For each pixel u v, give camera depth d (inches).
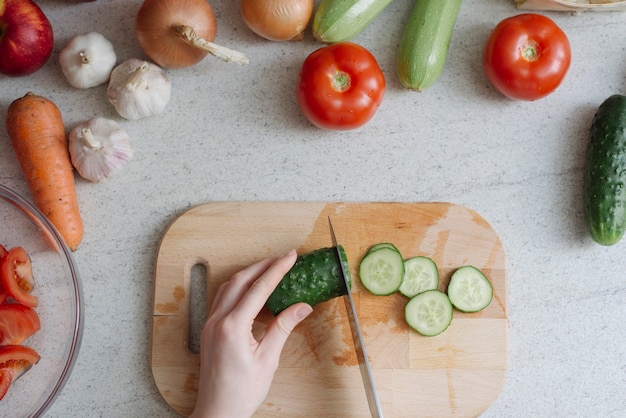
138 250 31.9
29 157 30.6
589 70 33.0
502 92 32.0
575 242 32.3
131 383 31.4
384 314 31.2
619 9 32.4
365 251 31.6
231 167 32.4
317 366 31.0
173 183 32.3
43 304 31.1
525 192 32.5
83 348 31.5
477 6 32.9
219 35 32.8
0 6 29.6
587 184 31.2
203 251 31.4
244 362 28.6
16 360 29.5
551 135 32.8
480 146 32.6
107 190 32.1
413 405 31.0
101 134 31.0
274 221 31.6
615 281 32.2
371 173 32.4
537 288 32.1
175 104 32.5
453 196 32.5
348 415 30.9
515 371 31.8
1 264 29.5
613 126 30.7
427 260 31.2
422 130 32.6
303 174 32.4
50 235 30.7
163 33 30.4
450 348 31.1
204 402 29.1
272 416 30.9
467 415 31.0
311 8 31.1
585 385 31.8
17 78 32.4
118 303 31.7
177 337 31.0
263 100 32.6
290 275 29.3
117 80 31.4
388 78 32.7
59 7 32.6
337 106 30.3
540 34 30.8
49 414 31.3
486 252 31.5
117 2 32.7
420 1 31.1
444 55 31.2
